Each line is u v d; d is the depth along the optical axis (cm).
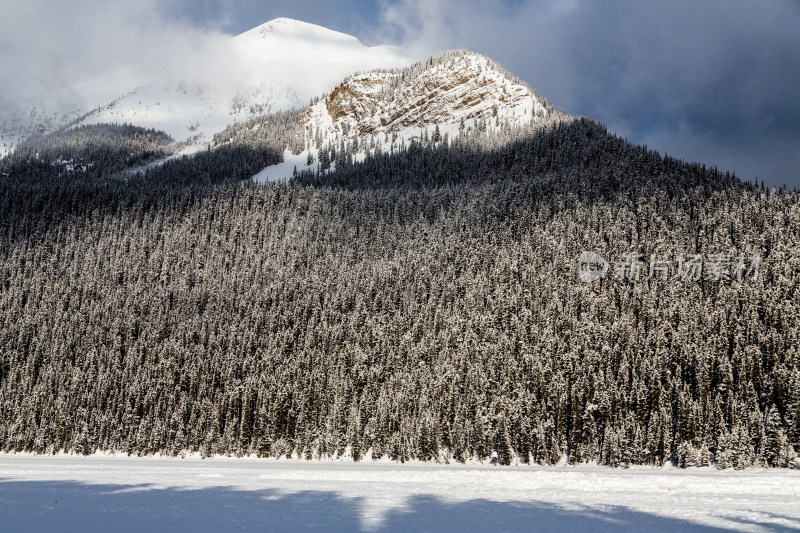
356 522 3559
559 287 17638
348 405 12656
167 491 5088
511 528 3397
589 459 10731
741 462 8962
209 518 3656
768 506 4169
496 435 10844
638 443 10250
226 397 13525
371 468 9006
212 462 10725
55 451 12794
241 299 19588
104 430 13162
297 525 3444
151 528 3322
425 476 6212
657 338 13800
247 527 3372
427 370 13475
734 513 3894
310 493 4956
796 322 13525
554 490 5212
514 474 6100
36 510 3941
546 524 3528
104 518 3631
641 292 16225
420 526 3447
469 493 4984
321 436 11712
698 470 9144
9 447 13050
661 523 3553
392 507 4188
